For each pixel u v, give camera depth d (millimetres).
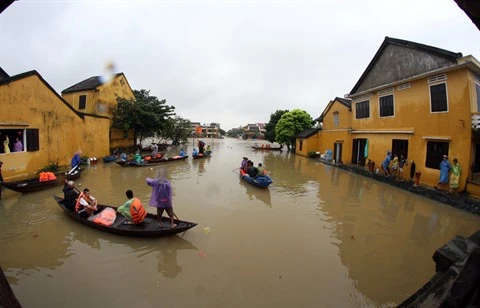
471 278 1951
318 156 24891
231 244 6305
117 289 4547
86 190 7305
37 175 12312
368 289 4770
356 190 11992
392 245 6504
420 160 12086
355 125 17969
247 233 6977
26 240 6137
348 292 4668
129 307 4125
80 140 16484
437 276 2422
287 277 5047
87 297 4332
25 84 11977
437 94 11242
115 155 19875
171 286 4672
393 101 14008
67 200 7332
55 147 14094
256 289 4664
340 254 6000
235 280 4906
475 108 10195
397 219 8289
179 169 16703
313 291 4660
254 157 26484
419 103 12195
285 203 9797
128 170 15289
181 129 38594
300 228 7430
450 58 10758
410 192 11570
